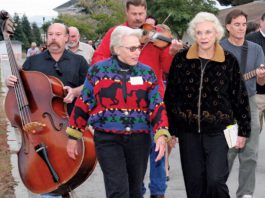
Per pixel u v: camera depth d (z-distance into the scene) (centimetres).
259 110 687
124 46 425
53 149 500
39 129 507
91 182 704
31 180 509
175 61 467
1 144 905
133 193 445
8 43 546
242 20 560
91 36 3647
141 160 438
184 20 2588
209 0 2705
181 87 461
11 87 531
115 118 427
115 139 429
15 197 608
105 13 3616
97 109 436
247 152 582
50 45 544
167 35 554
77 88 526
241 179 591
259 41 673
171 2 2583
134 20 554
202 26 446
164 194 614
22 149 519
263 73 555
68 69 549
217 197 451
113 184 424
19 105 519
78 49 870
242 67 568
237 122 472
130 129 427
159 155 421
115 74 430
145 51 545
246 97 464
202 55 456
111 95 428
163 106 432
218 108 453
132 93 427
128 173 440
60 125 505
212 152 453
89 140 502
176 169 777
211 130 454
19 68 534
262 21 669
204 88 453
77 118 447
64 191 507
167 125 429
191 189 470
